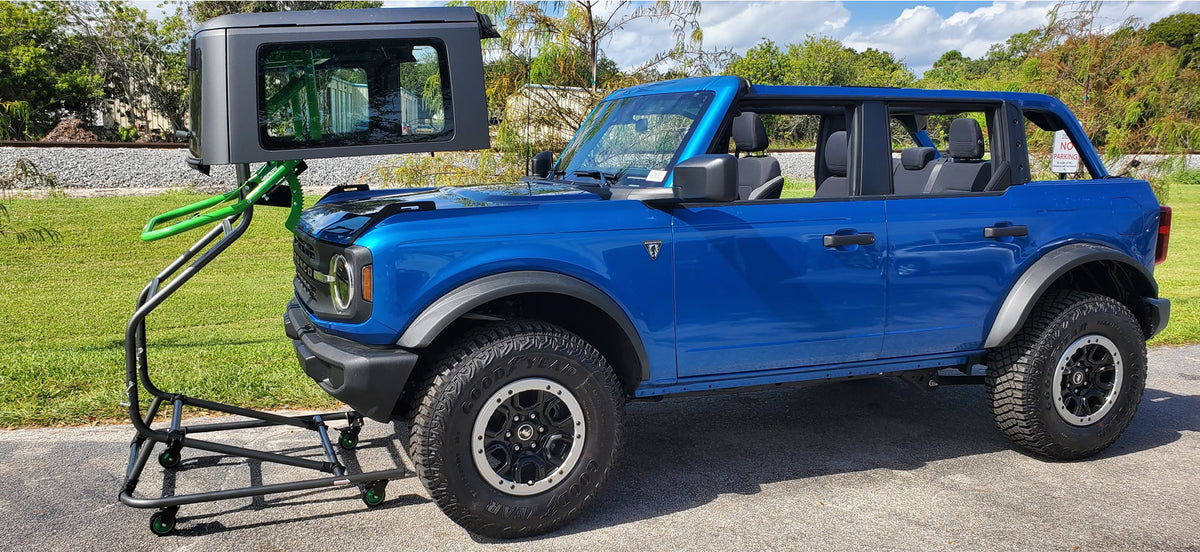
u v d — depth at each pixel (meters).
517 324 3.59
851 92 4.21
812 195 4.70
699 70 8.59
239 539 3.54
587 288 3.56
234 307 9.83
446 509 3.47
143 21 45.03
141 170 21.25
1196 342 7.43
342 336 3.54
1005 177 4.48
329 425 4.97
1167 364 6.69
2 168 19.66
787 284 3.96
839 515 3.84
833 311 4.08
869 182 4.19
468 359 3.42
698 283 3.80
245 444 4.67
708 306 3.84
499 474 3.54
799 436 4.94
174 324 8.77
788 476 4.32
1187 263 13.13
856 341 4.18
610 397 3.65
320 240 3.60
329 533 3.61
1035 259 4.49
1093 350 4.55
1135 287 4.91
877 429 5.07
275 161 3.45
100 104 44.06
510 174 8.31
